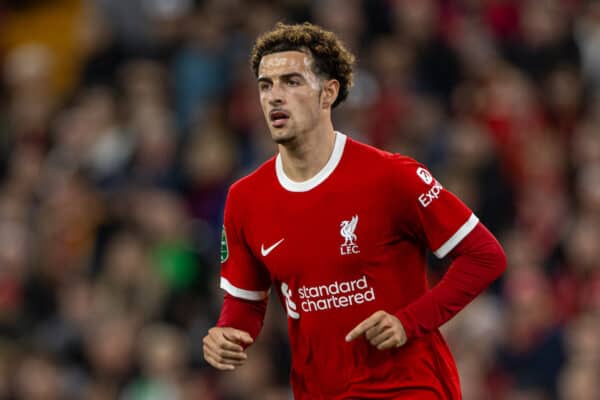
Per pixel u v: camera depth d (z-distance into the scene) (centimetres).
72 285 3941
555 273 3881
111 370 3594
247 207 1995
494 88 4434
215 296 3809
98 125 4488
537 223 4044
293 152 1950
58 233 4122
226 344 1967
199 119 4391
